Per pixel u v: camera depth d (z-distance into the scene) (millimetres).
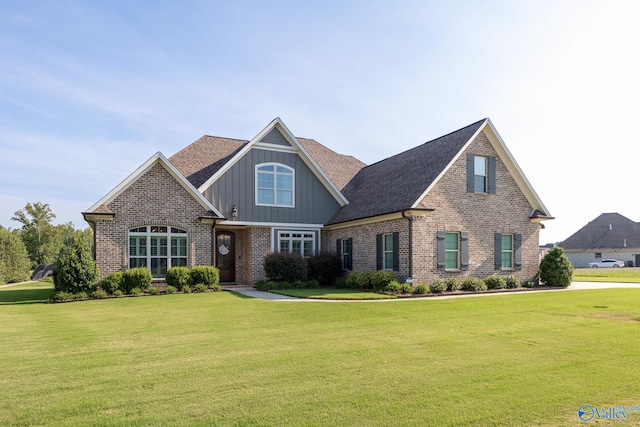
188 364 6805
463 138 19656
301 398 5285
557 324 10148
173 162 22734
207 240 19594
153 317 11531
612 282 24047
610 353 7367
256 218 21844
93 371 6465
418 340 8445
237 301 14711
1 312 12961
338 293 16953
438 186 18578
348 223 21703
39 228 53375
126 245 18016
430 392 5477
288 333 9227
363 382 5863
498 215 20078
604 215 66062
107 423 4617
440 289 17391
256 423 4594
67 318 11586
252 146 22047
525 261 20703
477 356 7207
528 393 5445
